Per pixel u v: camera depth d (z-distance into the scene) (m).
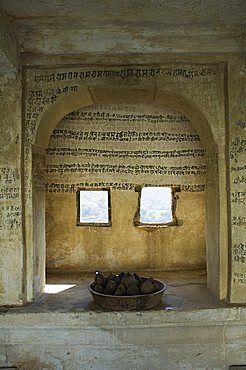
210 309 3.47
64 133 4.82
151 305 3.51
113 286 3.62
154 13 3.27
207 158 4.01
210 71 3.68
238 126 3.58
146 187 4.97
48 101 3.69
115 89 3.76
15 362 3.47
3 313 3.42
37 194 3.82
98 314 3.44
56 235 5.00
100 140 4.85
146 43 3.60
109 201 5.00
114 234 5.02
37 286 3.81
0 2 3.03
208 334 3.52
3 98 3.61
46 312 3.43
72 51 3.60
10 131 3.60
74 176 4.91
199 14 3.29
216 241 3.73
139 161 4.90
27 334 3.47
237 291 3.58
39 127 3.71
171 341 3.52
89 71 3.70
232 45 3.58
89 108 4.79
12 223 3.58
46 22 3.42
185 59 3.64
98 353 3.50
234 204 3.57
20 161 3.60
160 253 5.04
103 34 3.58
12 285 3.57
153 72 3.69
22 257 3.58
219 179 3.64
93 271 5.00
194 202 5.01
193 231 5.04
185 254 5.05
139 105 4.81
